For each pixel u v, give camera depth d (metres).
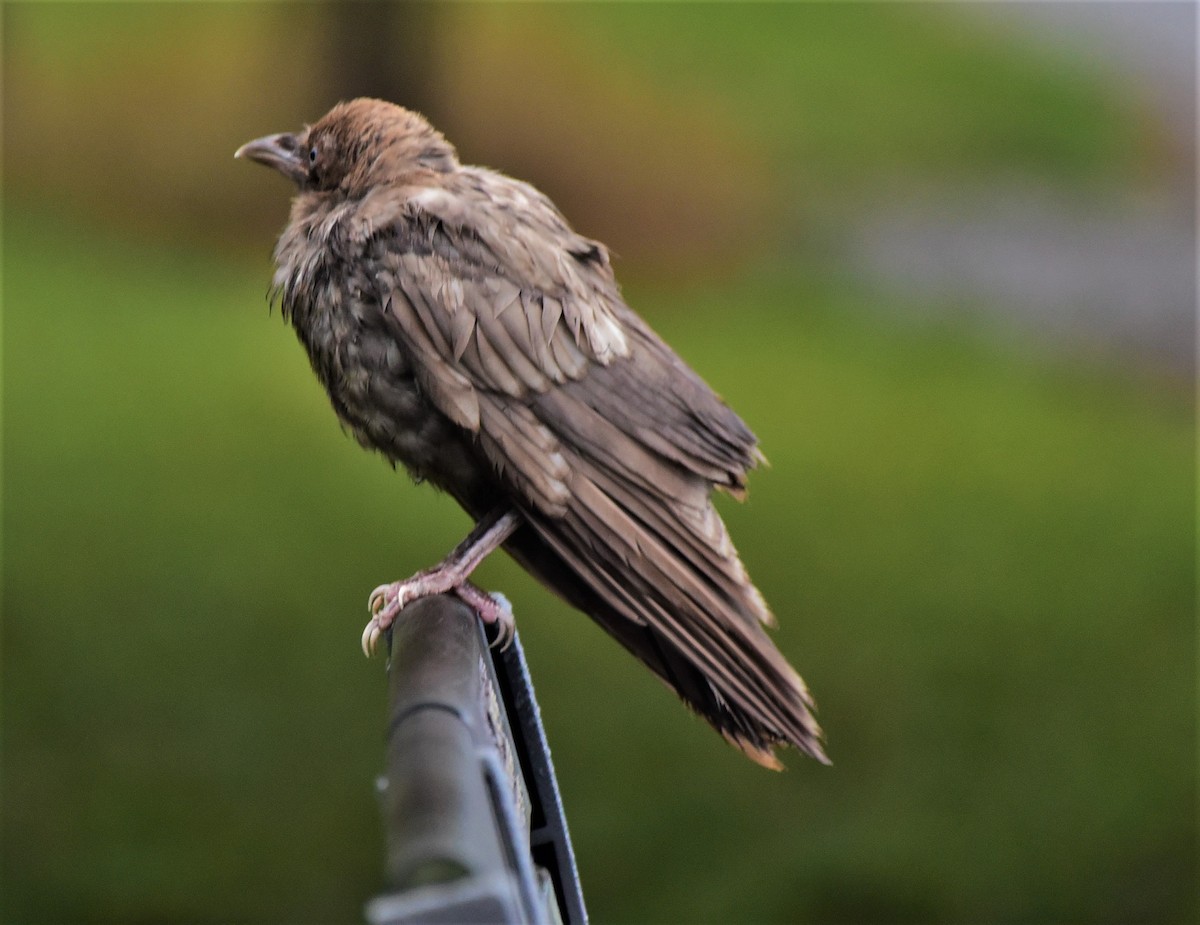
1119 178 34.12
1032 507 17.34
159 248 25.69
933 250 28.42
